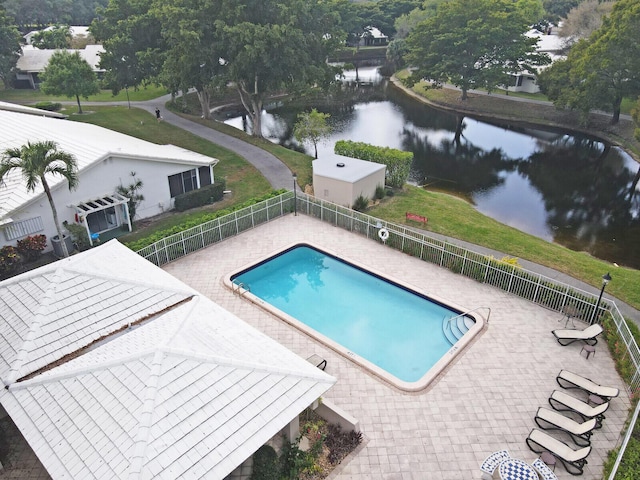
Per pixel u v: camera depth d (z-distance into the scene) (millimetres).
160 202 29000
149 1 51656
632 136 48438
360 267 22891
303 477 12719
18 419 11453
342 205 29000
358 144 34781
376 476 12820
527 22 61688
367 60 100562
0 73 67938
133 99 63094
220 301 20312
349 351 17391
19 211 22641
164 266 22859
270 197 28156
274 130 53531
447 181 39750
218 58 43000
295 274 23109
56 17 109250
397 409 14961
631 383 15516
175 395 11094
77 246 24469
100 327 14227
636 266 27484
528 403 15109
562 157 46312
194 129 48375
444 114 61531
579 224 32719
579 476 12758
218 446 10523
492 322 18844
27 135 30156
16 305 14586
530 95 63531
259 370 12250
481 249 24672
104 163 25562
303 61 42438
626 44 45812
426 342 18641
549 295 19469
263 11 42750
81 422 10898
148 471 9719
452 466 13109
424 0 105875
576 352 17219
